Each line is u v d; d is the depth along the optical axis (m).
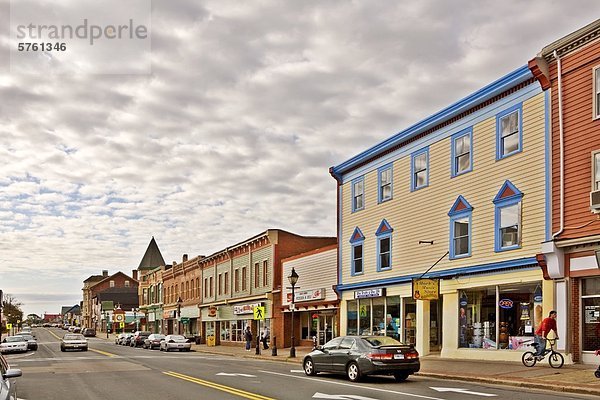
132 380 23.48
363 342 21.58
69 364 33.84
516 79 25.31
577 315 22.39
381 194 35.16
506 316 25.69
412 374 23.64
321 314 43.12
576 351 22.28
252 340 53.78
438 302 32.09
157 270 91.75
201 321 68.50
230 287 59.62
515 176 25.48
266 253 51.28
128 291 157.12
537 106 24.62
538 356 22.34
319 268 42.00
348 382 21.22
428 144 31.31
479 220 27.34
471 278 27.56
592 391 16.73
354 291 36.97
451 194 29.31
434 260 30.16
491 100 27.11
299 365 31.52
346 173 38.97
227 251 59.91
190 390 19.42
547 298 23.36
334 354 22.48
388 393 17.77
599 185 21.73
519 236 24.94
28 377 25.56
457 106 28.72
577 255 22.34
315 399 16.61
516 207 25.30
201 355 45.50
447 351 28.72
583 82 22.69
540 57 24.09
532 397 16.31
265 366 30.61
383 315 34.50
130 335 67.62
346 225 38.59
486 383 20.38
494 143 26.84
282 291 48.12
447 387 19.31
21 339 53.59
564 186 23.05
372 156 35.91
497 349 25.88
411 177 32.47
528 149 24.92
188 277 74.81
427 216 30.97
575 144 22.80
